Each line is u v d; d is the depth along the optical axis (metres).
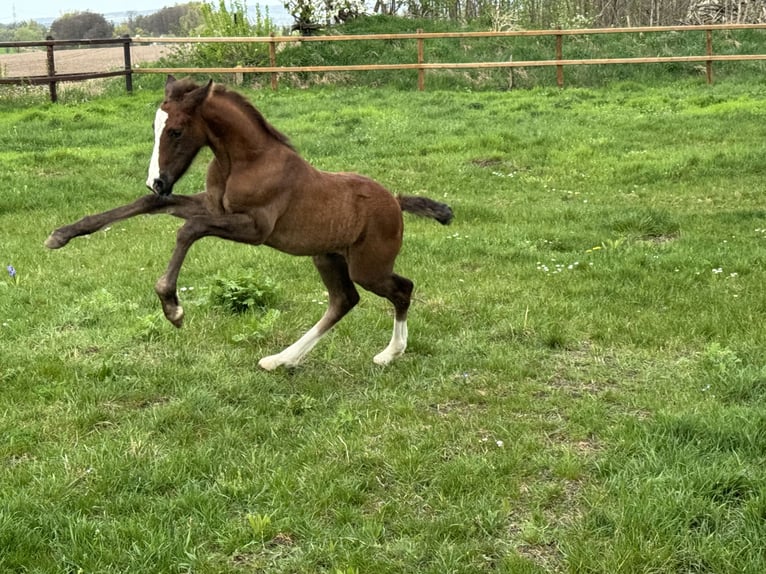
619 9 26.70
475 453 4.45
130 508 3.92
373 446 4.53
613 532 3.74
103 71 20.70
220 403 5.03
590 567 3.50
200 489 4.08
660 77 20.45
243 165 4.81
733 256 7.93
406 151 13.45
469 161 12.87
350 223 5.16
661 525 3.73
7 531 3.64
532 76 20.47
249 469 4.26
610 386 5.35
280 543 3.71
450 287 7.26
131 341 5.92
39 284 7.20
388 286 5.49
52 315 6.42
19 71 23.17
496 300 6.95
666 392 5.18
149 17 41.56
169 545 3.61
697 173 11.65
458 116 16.39
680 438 4.51
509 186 11.61
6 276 7.49
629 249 8.30
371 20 23.23
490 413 4.92
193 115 4.64
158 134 4.62
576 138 14.09
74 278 7.42
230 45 21.14
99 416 4.80
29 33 41.59
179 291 7.09
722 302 6.71
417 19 23.94
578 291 7.12
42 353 5.64
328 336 6.12
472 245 8.52
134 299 6.85
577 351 5.95
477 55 21.28
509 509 3.92
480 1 26.39
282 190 4.89
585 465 4.30
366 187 5.26
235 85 20.33
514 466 4.29
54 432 4.62
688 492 3.94
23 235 9.14
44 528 3.73
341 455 4.40
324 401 5.11
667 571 3.50
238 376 5.38
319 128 15.16
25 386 5.16
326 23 22.64
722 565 3.50
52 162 12.84
